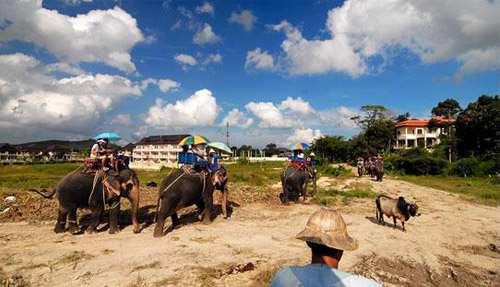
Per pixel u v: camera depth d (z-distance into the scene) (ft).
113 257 21.75
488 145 127.44
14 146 255.29
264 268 20.66
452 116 216.74
